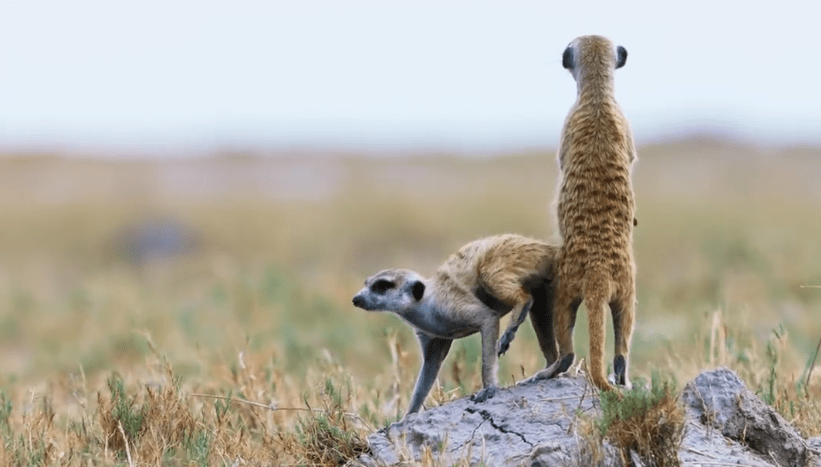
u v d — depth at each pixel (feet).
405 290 27.94
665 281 64.23
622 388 26.09
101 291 66.54
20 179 178.19
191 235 117.91
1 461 27.84
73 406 36.19
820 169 180.34
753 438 25.46
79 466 27.94
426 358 29.19
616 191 27.07
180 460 27.45
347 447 26.94
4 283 84.02
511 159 207.41
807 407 29.78
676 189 152.87
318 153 224.33
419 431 26.12
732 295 55.67
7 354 57.21
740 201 131.03
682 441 23.90
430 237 112.78
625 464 23.24
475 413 26.37
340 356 44.50
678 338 43.50
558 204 27.76
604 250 26.68
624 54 29.53
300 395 33.96
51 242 117.39
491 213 121.19
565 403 26.25
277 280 61.72
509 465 24.09
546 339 28.60
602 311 26.43
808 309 53.83
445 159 211.00
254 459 27.81
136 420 29.50
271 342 45.88
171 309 57.72
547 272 27.50
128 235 118.11
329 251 104.37
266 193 170.91
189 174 198.18
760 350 37.96
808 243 78.33
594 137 27.48
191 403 33.12
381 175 192.75
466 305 27.37
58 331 57.77
